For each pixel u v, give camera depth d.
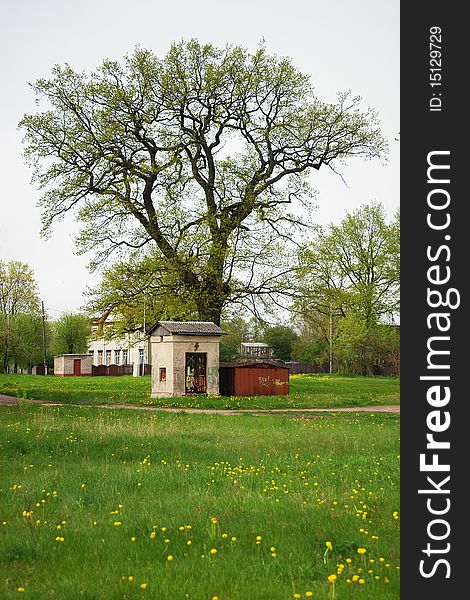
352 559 8.70
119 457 17.08
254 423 25.58
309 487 13.00
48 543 9.53
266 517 10.65
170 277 46.31
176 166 48.19
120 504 11.53
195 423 25.38
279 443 19.36
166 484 13.29
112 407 35.09
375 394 46.69
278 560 8.62
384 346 75.94
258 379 45.97
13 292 113.19
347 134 49.59
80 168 47.22
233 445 18.94
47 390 49.81
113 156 46.84
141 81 47.69
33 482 13.66
